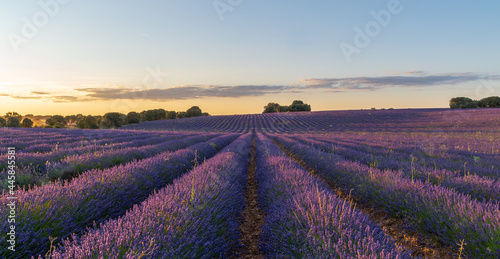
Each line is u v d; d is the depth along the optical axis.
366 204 6.33
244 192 7.69
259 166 10.96
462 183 6.02
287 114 92.00
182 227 3.09
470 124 42.12
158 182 6.85
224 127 66.94
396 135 31.34
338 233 3.17
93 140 17.16
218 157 10.53
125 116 73.00
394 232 4.72
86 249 2.38
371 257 2.47
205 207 3.94
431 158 11.66
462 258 3.60
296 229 3.58
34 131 24.91
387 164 9.30
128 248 2.48
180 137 25.75
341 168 8.54
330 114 77.94
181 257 2.69
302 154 14.59
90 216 4.02
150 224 2.98
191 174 6.38
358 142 20.80
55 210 3.60
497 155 12.25
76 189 4.44
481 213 3.94
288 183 6.06
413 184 5.57
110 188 4.91
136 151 11.23
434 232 4.34
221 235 3.93
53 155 9.54
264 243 3.90
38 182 6.19
